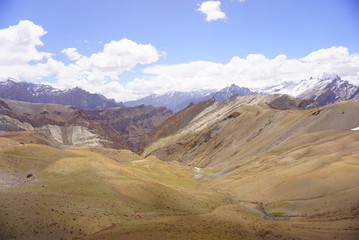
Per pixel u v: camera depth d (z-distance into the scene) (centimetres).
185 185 10606
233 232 5162
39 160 8350
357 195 5850
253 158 12962
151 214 5791
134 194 6631
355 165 7319
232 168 12412
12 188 6200
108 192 6444
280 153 12388
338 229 4878
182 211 6444
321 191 6738
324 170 7481
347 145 9800
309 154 10025
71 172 7538
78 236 4219
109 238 4178
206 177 12662
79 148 18025
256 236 5031
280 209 6681
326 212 5800
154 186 7312
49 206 4947
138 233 4466
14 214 4356
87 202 5547
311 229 5119
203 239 4503
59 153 9344
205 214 6412
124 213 5503
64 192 6109
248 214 6681
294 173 8062
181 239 4369
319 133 12975
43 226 4212
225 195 8706
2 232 3897
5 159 7925
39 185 6612
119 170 8131
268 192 7838
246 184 8950
